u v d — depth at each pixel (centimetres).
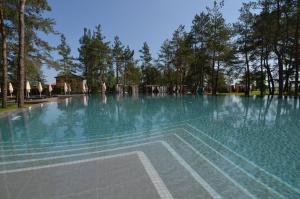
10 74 2280
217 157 498
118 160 483
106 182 369
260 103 1727
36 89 3409
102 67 4394
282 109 1336
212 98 2478
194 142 630
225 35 3058
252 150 549
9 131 838
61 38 4247
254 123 909
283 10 2102
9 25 1742
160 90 5447
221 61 3206
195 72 3559
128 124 957
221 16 3117
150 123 972
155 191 338
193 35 3478
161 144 614
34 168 440
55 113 1351
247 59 3000
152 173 407
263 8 2311
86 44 4350
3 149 592
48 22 1867
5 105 1443
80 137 725
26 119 1123
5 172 421
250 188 351
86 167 442
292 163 459
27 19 1736
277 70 2875
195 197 321
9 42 1847
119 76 4838
